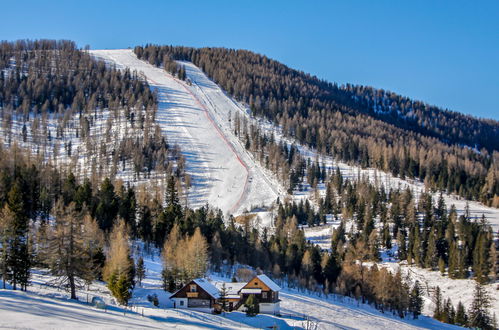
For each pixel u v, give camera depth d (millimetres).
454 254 137875
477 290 112000
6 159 144250
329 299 116812
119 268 81062
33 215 116750
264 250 133875
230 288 94500
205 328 61344
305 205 189250
